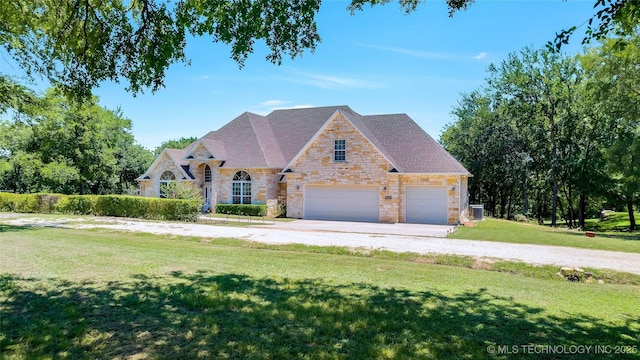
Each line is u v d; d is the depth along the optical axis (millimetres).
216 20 7457
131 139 48844
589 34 6059
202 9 7355
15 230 18062
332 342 5215
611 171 27766
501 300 7598
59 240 14812
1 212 30344
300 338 5340
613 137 31844
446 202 25016
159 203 24969
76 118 38156
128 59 8219
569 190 39125
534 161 40875
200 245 14719
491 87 39688
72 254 11703
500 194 51438
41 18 8750
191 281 8516
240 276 9148
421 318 6270
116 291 7578
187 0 7430
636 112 23859
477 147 43406
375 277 9555
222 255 12242
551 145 38031
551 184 41781
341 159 26797
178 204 24328
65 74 8852
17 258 10953
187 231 18547
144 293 7453
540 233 20438
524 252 13625
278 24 7379
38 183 44094
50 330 5504
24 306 6598
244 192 30125
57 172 36969
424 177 25453
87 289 7703
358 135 26266
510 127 40688
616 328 6082
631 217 32562
